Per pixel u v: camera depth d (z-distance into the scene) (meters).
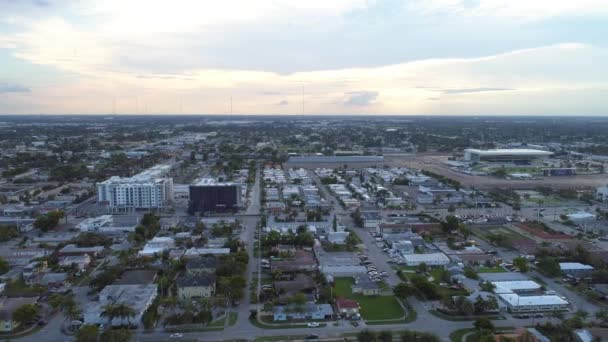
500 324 150.38
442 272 190.88
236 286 168.38
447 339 140.12
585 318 152.75
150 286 170.88
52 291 176.38
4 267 193.25
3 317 146.12
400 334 143.50
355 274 192.62
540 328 144.88
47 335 143.12
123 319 147.38
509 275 188.88
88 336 133.00
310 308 154.25
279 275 186.50
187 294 169.75
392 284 183.88
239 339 139.88
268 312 156.38
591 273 190.38
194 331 144.62
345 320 152.88
